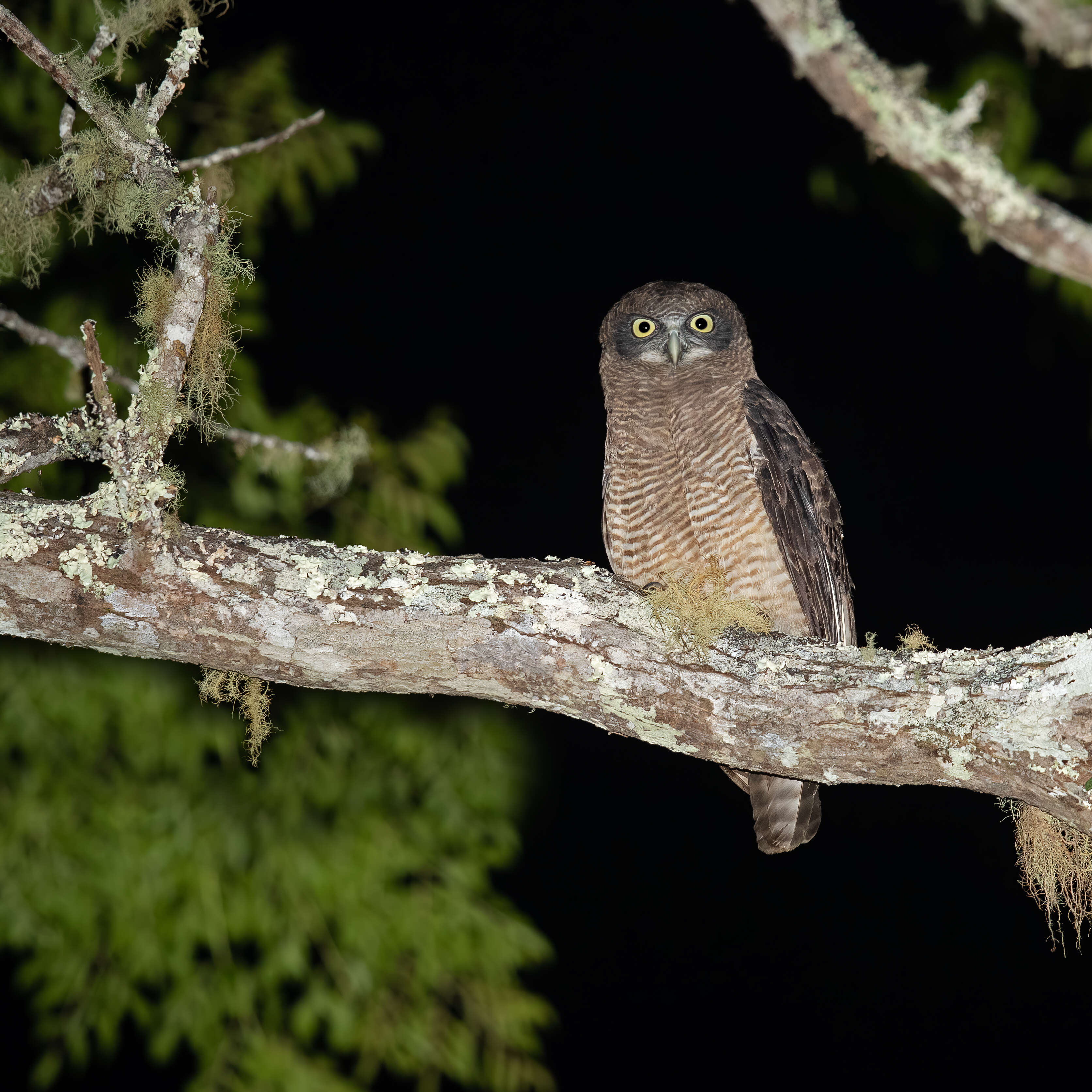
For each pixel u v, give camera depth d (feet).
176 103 35.09
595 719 17.37
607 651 16.88
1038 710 14.98
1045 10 11.41
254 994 36.06
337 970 35.63
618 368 32.58
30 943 34.37
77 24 33.22
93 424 18.61
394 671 17.21
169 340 17.15
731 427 29.94
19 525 17.02
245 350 45.37
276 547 17.49
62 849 34.50
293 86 36.19
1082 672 14.83
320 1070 34.53
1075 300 25.85
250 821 36.17
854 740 16.11
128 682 34.99
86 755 35.68
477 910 36.37
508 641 17.03
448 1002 36.63
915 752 15.85
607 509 31.76
